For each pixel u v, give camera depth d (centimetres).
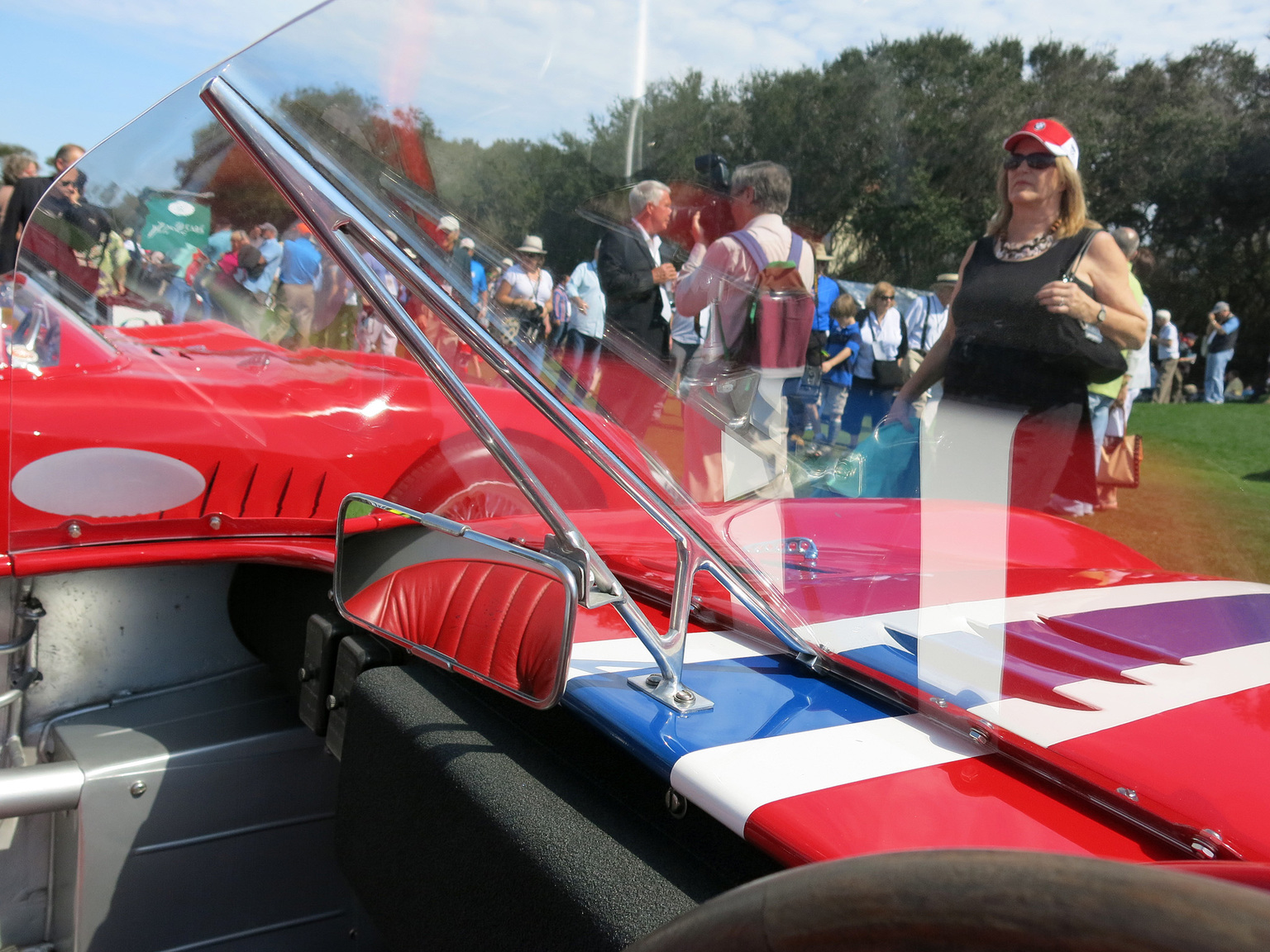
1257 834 61
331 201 103
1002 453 64
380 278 121
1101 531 59
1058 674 76
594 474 120
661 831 82
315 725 126
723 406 84
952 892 45
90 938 135
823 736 80
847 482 77
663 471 93
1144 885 40
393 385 151
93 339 149
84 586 152
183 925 141
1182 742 69
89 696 154
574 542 86
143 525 149
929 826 67
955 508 71
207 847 141
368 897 103
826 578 86
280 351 150
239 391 150
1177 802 64
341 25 92
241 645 167
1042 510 62
